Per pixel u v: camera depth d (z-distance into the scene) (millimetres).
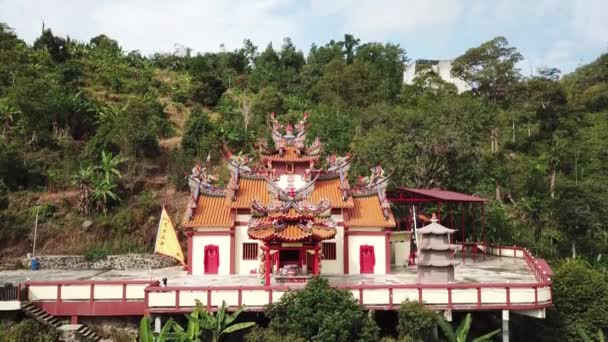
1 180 55281
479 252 51969
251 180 41688
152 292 28250
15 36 92250
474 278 36000
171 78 100875
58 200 55469
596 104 101688
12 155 56781
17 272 44125
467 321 26812
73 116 67688
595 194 64312
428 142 55594
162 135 73188
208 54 120875
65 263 47312
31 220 52188
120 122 64500
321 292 26516
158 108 77938
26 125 63094
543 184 71688
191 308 28188
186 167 62500
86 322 30469
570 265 35344
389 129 60625
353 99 97750
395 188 48469
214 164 65875
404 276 37500
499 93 108500
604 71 116125
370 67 108000
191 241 38906
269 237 30984
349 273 38938
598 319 32156
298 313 25844
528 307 28922
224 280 35594
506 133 93062
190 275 38406
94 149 61094
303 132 41906
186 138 68062
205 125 70062
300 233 31172
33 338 27625
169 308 28156
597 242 62781
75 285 30219
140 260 48156
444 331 26469
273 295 28328
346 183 41031
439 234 32719
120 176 56438
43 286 30094
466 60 110438
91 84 87938
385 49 126000
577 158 81188
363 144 57531
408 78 121500
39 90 65688
